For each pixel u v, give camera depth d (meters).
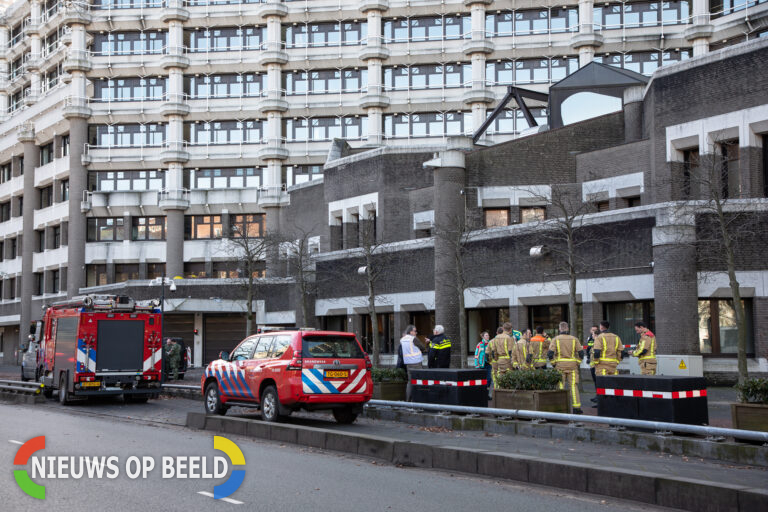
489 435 15.02
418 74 57.09
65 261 60.47
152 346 24.92
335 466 11.84
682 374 21.44
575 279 25.53
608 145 34.09
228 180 59.38
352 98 57.62
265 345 17.44
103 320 24.22
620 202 31.91
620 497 9.48
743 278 24.17
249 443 14.66
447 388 17.03
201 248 58.47
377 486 10.16
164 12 58.22
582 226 27.31
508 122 55.44
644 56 54.22
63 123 60.94
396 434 15.32
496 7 55.66
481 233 30.75
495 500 9.30
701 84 28.09
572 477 10.00
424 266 33.69
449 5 56.12
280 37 58.19
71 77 59.84
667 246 24.34
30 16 71.38
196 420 17.30
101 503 9.05
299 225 47.28
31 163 65.06
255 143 58.72
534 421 14.90
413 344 19.91
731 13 51.97
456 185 33.59
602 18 54.59
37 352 28.69
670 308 24.12
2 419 19.45
